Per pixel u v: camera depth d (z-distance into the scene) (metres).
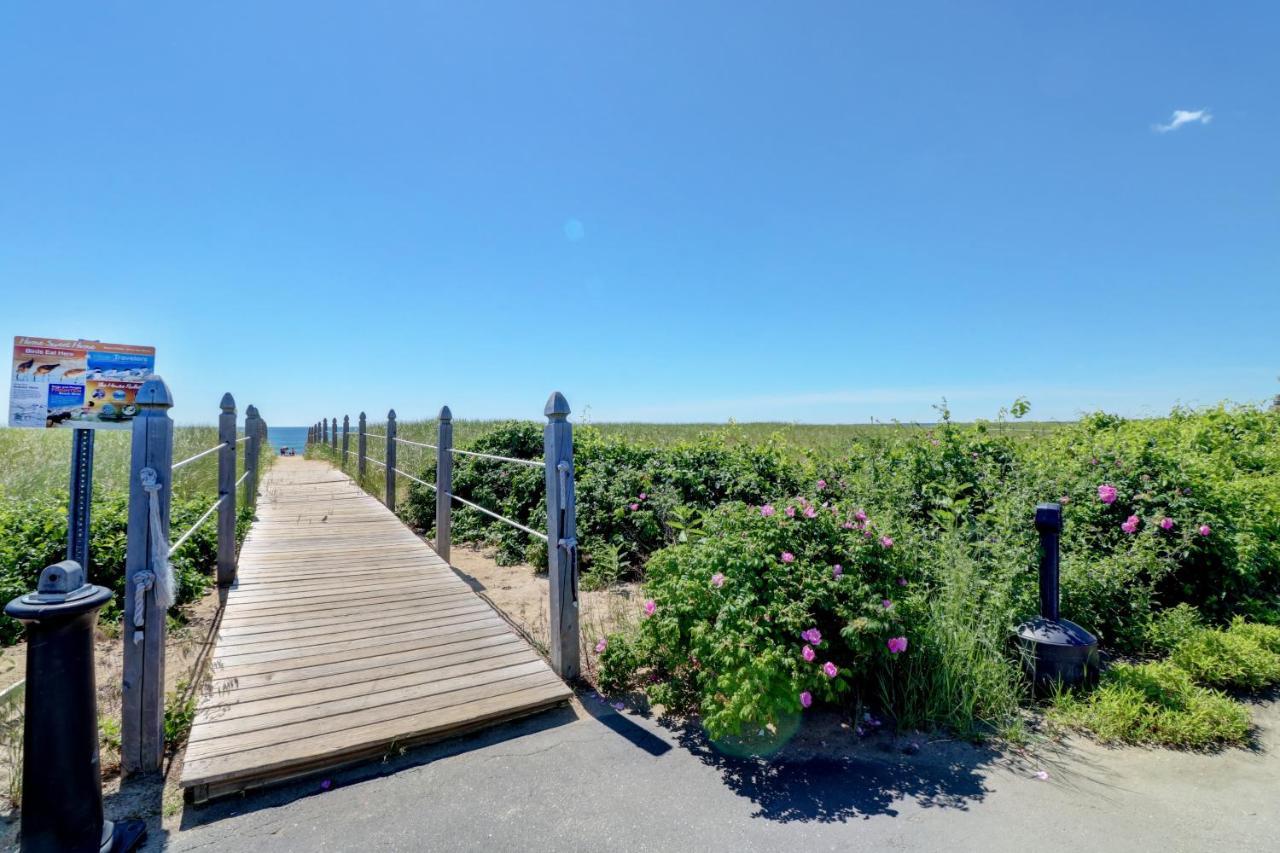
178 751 3.06
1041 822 2.58
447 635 4.39
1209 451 6.94
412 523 9.33
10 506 5.94
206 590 5.81
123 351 2.87
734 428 9.61
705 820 2.58
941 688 3.43
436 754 3.08
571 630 3.92
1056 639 3.73
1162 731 3.24
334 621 4.64
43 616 2.05
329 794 2.75
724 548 3.51
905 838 2.47
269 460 19.02
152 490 2.83
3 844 2.38
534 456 9.25
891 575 3.65
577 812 2.63
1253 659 3.87
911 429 6.99
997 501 5.38
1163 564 4.78
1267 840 2.46
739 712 2.98
